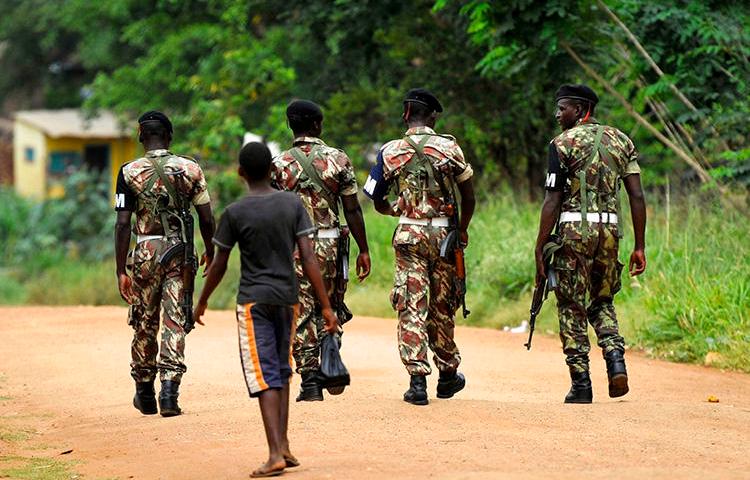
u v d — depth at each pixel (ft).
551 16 127.03
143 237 78.28
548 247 77.82
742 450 62.69
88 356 112.37
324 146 77.56
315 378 77.36
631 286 123.34
